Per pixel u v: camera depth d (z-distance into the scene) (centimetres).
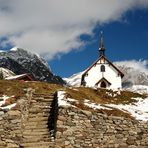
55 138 2544
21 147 2425
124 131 2752
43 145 2480
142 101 4122
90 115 2695
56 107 2869
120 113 2880
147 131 2805
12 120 2523
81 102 2947
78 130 2628
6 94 3156
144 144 2770
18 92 3256
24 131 2614
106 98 4069
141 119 2888
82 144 2606
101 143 2666
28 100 3008
